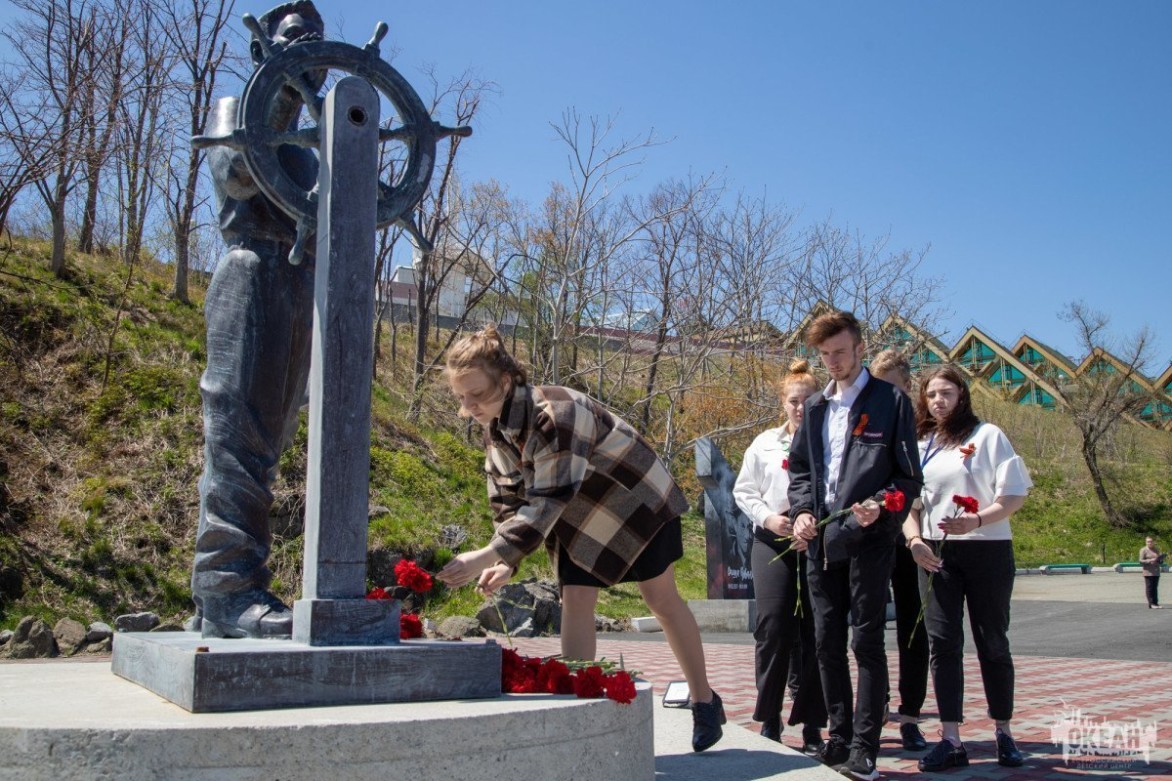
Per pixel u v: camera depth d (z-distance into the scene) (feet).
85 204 66.74
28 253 58.29
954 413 15.49
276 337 12.46
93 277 58.59
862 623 12.52
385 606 9.13
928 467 15.29
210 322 12.60
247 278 12.44
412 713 7.75
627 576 11.97
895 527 12.48
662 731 13.83
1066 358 175.22
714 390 84.58
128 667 10.95
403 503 53.36
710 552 47.03
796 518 13.32
